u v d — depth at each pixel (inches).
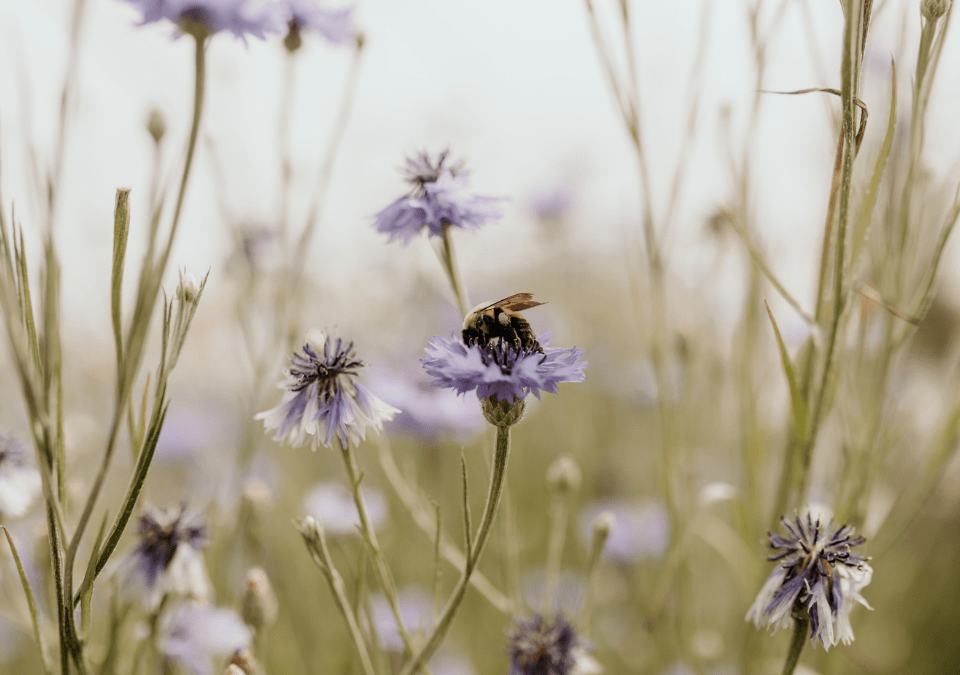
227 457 29.9
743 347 20.2
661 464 21.1
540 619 18.9
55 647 18.1
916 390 21.8
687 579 21.2
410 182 18.1
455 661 24.5
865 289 17.3
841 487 18.9
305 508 22.6
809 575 16.2
